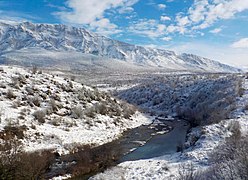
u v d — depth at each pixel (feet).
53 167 65.51
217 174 38.11
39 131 84.02
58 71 620.08
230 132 82.02
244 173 33.88
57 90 121.80
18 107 94.17
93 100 131.95
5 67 126.41
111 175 60.18
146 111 183.73
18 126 80.64
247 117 99.60
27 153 61.57
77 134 92.94
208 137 81.71
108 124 115.55
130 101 243.40
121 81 428.15
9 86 106.32
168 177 55.16
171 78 285.43
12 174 50.80
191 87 215.92
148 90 249.55
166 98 217.77
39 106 101.86
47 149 74.23
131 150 90.79
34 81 120.47
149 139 109.09
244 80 162.91
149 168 64.90
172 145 98.99
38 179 56.59
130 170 64.44
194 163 62.59
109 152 81.25
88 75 605.31
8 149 55.16
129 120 137.80
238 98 127.13
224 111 112.88
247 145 43.93
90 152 77.87
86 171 64.49
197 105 163.63
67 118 102.73
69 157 73.41
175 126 142.10
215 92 163.02
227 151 56.03
